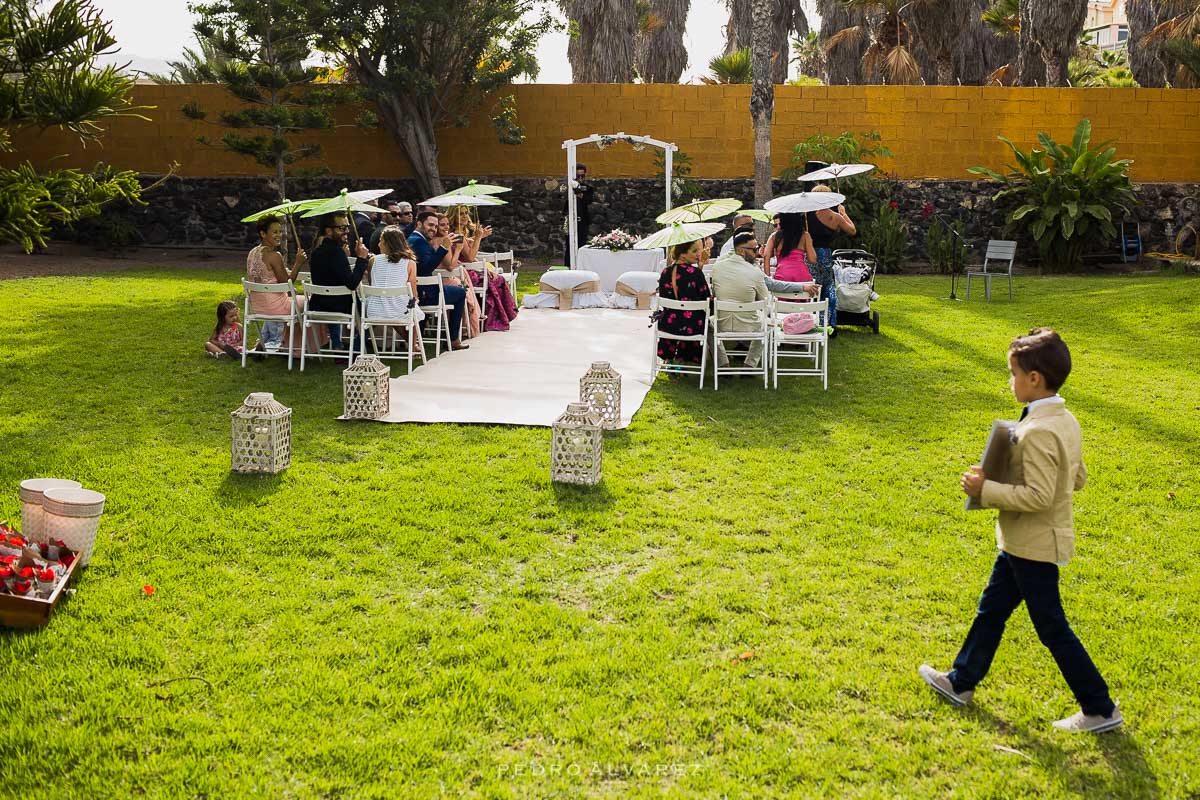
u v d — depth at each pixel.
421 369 9.11
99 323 11.16
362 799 3.10
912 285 16.12
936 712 3.61
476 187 11.74
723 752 3.38
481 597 4.54
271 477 6.05
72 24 7.29
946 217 19.69
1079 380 8.88
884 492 5.99
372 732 3.45
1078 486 3.45
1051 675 3.87
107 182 7.71
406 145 18.86
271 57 17.47
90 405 7.68
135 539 5.05
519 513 5.56
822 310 8.53
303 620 4.25
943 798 3.15
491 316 11.45
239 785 3.14
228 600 4.41
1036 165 18.52
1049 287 15.52
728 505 5.76
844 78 32.69
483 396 8.16
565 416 6.04
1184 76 21.78
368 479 6.09
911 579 4.75
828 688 3.76
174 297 13.33
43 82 7.35
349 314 9.07
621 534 5.27
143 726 3.45
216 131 19.59
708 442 7.03
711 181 19.75
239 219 19.83
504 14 18.52
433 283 9.63
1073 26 21.72
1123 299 13.18
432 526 5.34
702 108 19.61
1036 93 19.47
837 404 8.14
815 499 5.89
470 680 3.78
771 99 15.61
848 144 18.72
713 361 9.17
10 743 3.32
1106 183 18.06
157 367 9.05
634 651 4.01
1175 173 19.59
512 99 19.23
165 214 19.78
